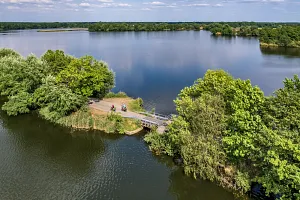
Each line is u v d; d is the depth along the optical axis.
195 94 47.47
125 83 87.25
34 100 62.88
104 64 70.69
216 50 156.12
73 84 60.78
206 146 36.78
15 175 41.06
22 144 50.75
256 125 33.09
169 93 77.38
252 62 120.12
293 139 30.28
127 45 178.88
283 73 98.88
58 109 59.22
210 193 37.28
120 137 52.88
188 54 141.00
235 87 39.28
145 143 50.47
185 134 38.75
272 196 34.66
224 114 39.16
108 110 60.75
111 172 42.12
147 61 121.56
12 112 62.09
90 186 38.84
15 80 67.69
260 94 36.25
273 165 29.58
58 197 36.56
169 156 46.09
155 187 38.75
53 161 45.16
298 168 28.06
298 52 149.75
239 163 36.06
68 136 53.84
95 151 48.25
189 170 39.25
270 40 176.62
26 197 36.47
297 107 32.50
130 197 36.75
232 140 34.12
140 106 65.62
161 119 55.78
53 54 79.00
